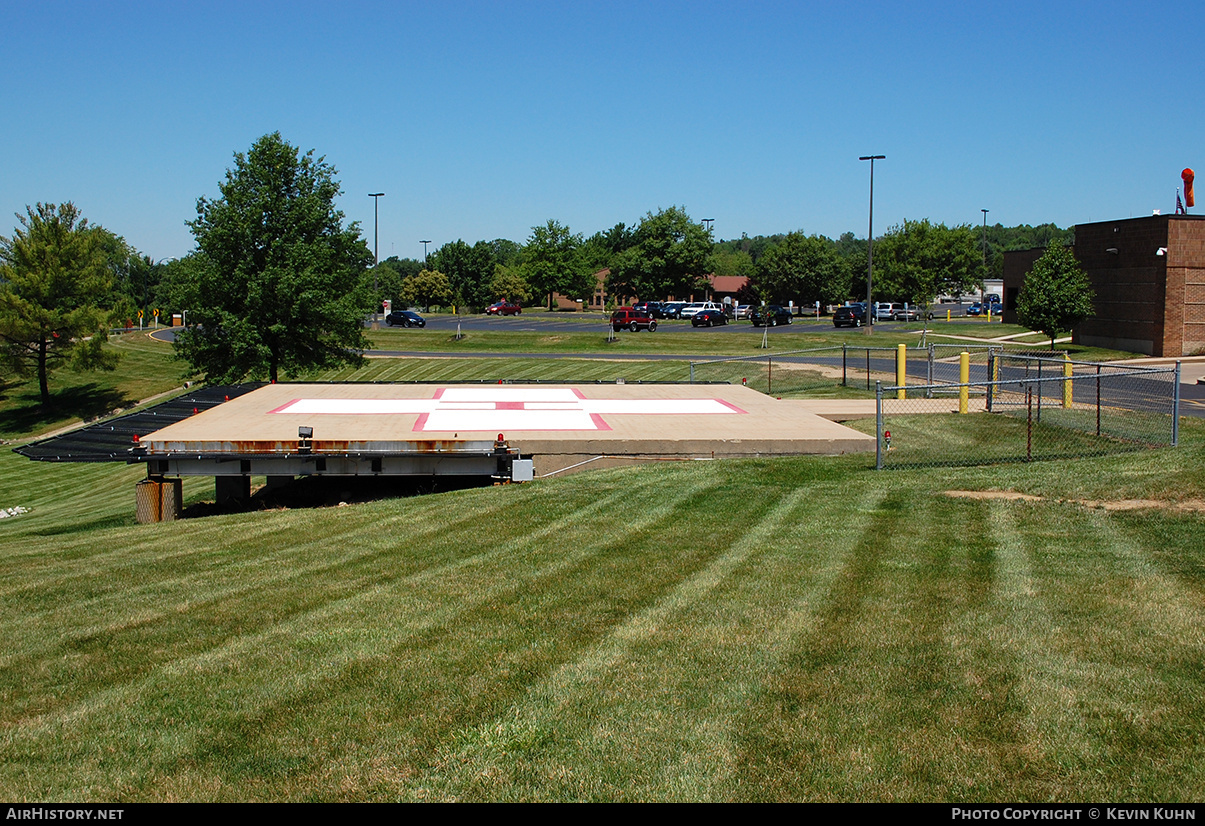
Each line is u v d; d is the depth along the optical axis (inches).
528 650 266.2
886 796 187.3
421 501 509.0
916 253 3459.6
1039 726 211.2
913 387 578.9
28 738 217.6
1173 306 1581.0
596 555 370.3
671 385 999.6
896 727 213.8
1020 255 2439.7
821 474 562.9
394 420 714.2
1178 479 459.8
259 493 694.5
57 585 349.4
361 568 362.3
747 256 5236.2
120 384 1936.5
